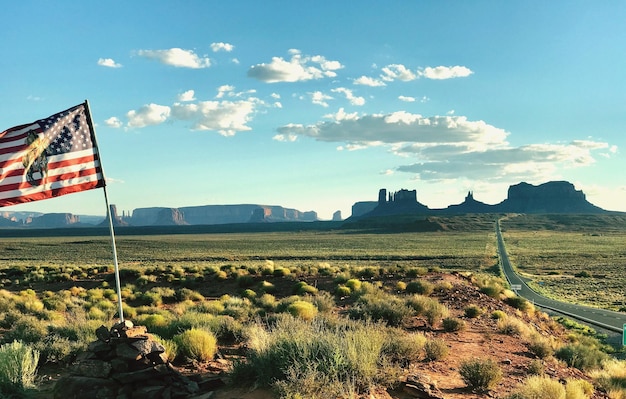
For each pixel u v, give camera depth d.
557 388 9.05
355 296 25.48
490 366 9.39
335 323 12.99
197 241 187.50
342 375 7.62
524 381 9.97
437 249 136.75
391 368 8.42
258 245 162.00
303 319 16.12
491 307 23.78
